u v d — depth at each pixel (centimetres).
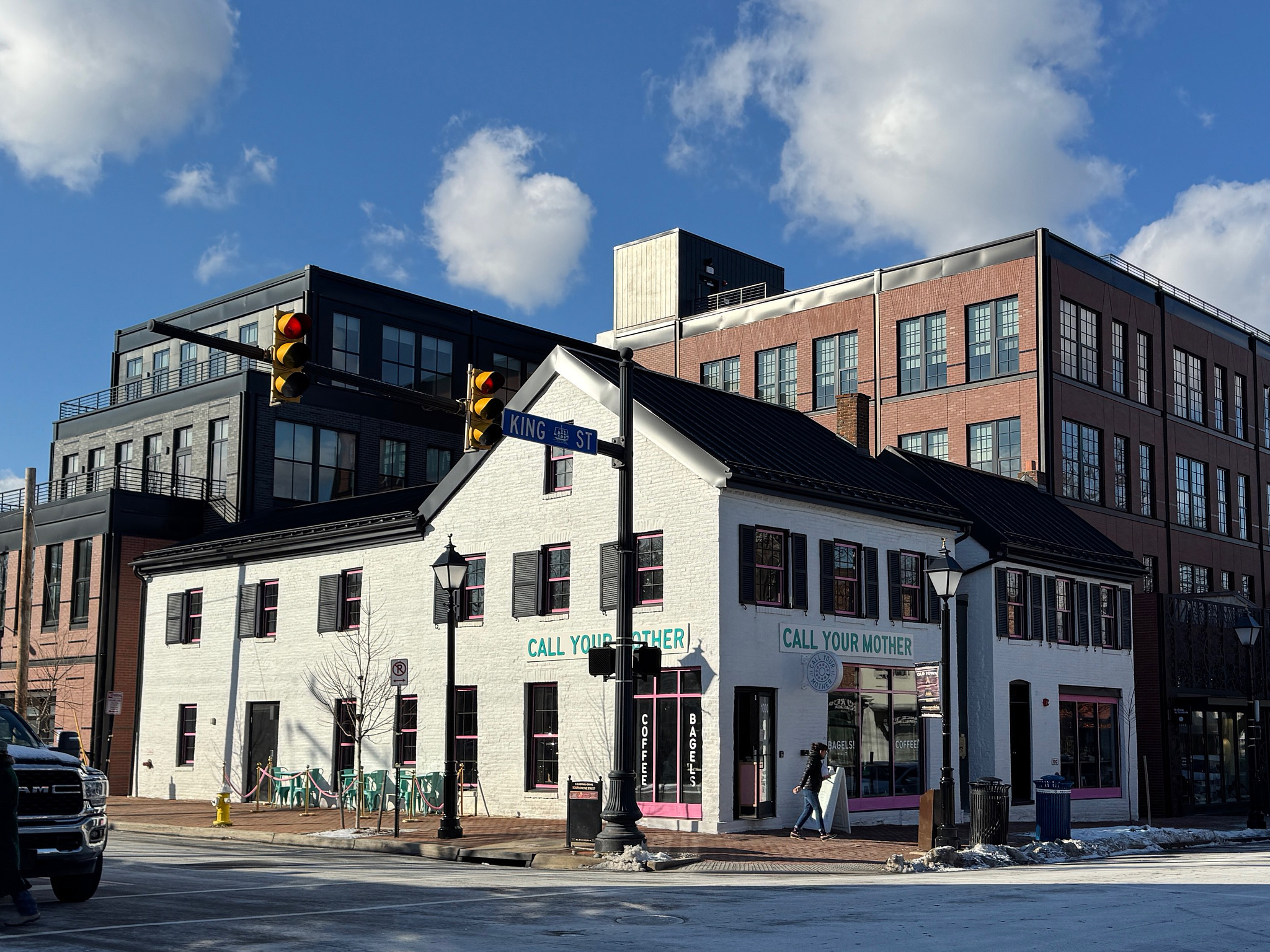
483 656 2977
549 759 2822
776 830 2564
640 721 2642
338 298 4816
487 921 1238
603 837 2073
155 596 3978
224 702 3634
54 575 4350
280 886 1559
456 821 2414
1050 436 4622
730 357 5791
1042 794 2434
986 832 2241
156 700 3888
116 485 4847
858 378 5275
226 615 3691
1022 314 4750
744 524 2616
